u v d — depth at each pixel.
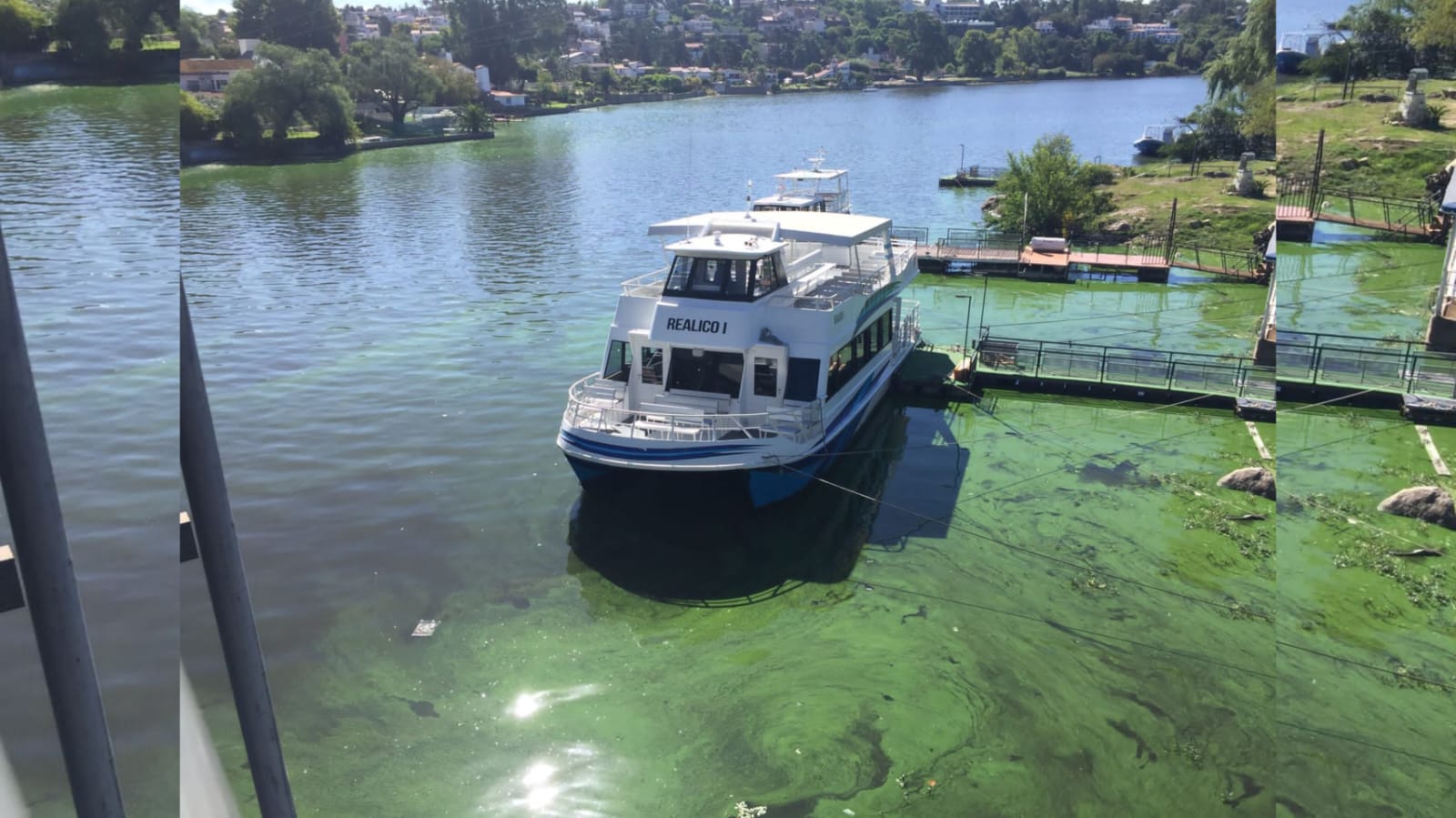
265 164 78.25
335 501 20.17
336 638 15.38
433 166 80.00
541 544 18.42
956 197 64.25
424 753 12.77
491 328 33.31
